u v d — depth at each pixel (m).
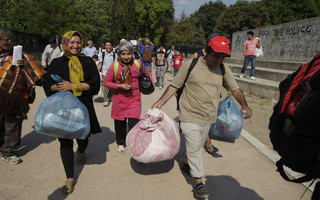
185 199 3.05
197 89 2.96
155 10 42.97
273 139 2.01
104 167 3.77
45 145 4.50
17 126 3.75
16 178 3.40
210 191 3.24
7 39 3.67
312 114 1.62
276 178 3.60
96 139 4.88
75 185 3.27
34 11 21.39
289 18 42.81
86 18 29.33
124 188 3.24
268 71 10.55
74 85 3.16
